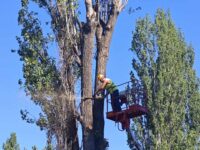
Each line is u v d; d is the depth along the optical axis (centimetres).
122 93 2067
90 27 2080
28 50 2120
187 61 3297
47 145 2031
